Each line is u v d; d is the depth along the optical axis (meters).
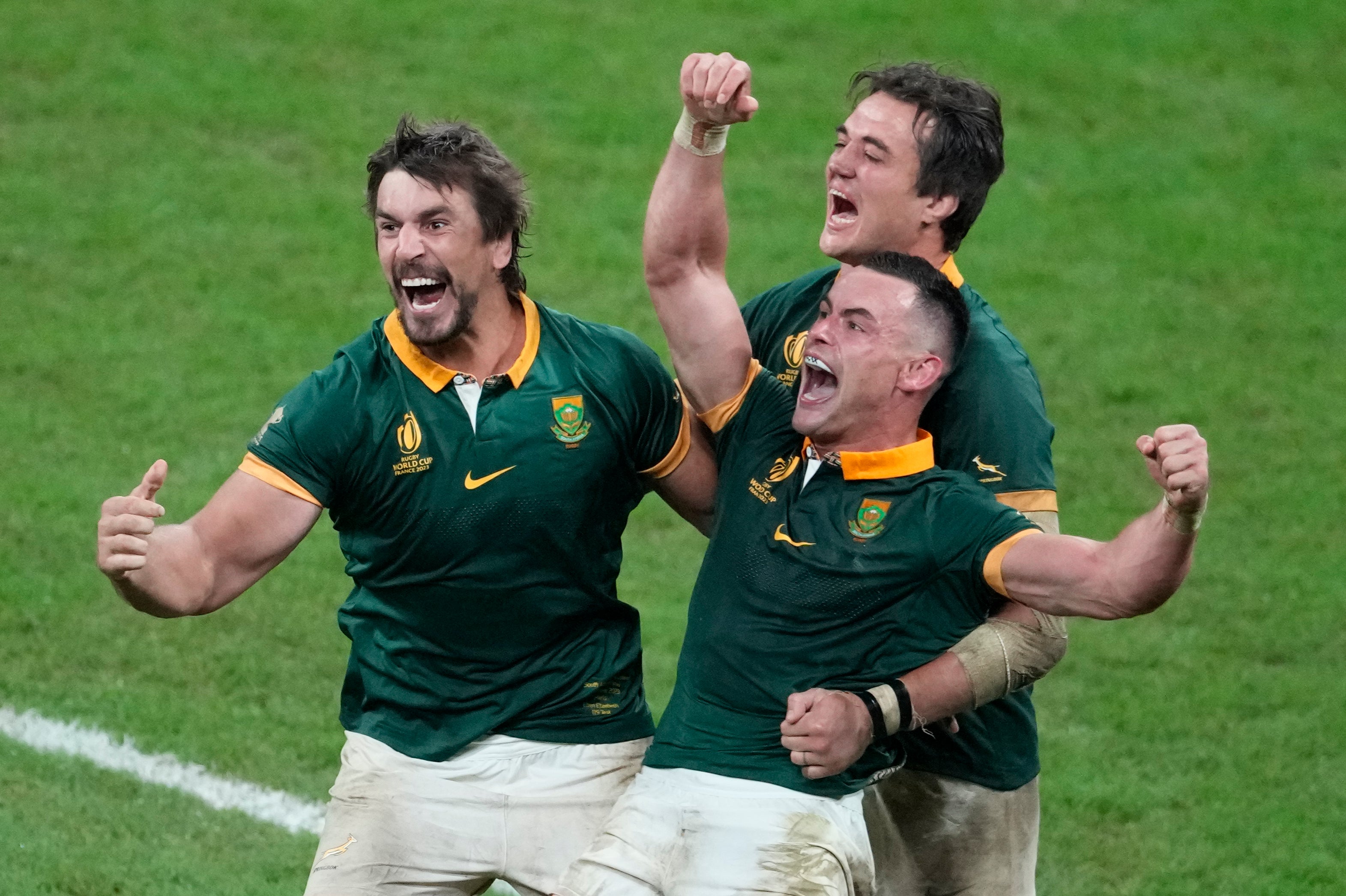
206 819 20.27
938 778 15.07
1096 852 21.14
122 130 37.88
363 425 14.28
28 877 18.52
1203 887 20.48
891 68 14.91
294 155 37.62
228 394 30.33
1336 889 20.42
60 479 27.56
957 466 14.23
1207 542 28.23
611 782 14.91
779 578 13.59
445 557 14.32
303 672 23.62
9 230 34.56
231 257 34.38
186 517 26.73
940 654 13.59
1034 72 42.59
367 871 14.44
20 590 24.80
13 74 39.28
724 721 13.69
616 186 37.56
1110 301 35.19
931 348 13.62
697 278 14.48
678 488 15.05
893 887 15.44
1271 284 35.97
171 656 23.70
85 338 31.55
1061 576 12.79
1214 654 25.42
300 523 14.31
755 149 39.31
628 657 15.15
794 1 44.94
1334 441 31.09
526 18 43.44
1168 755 23.16
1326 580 27.20
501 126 39.12
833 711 13.09
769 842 13.43
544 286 34.25
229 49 40.94
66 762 21.09
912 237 14.66
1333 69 43.34
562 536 14.42
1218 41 44.19
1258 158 40.16
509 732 14.76
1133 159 39.94
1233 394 32.38
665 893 13.60
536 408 14.36
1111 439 30.94
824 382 13.81
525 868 14.68
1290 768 22.86
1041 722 23.83
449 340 14.18
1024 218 37.84
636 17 43.84
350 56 41.16
